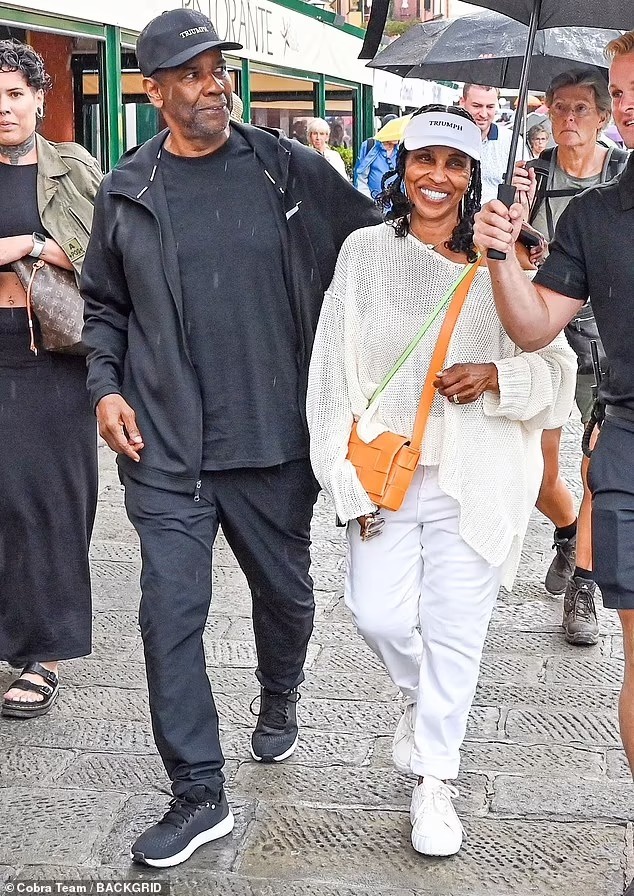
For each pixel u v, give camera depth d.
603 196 3.23
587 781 3.98
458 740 3.59
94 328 3.70
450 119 3.31
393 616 3.53
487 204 3.19
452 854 3.55
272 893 3.38
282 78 13.34
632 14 3.53
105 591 5.79
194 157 3.54
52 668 4.61
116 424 3.54
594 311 3.29
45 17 7.34
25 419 4.39
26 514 4.44
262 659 4.02
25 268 4.26
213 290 3.53
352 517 3.44
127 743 4.28
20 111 4.21
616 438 3.28
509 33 5.04
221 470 3.62
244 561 3.84
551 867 3.50
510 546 3.52
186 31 3.38
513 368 3.38
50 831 3.72
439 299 3.42
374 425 3.48
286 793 3.90
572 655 5.00
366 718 4.43
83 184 4.34
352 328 3.49
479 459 3.42
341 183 3.68
